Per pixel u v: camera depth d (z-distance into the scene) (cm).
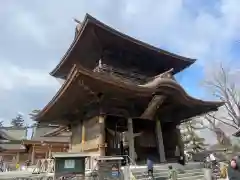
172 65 2677
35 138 4762
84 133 2042
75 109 2105
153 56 2428
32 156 4284
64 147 4509
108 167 1372
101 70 2134
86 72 1430
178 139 2384
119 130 2166
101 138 1731
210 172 1798
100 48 2162
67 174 1231
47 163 2028
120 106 1916
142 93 1781
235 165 632
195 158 2750
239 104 4162
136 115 2020
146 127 2333
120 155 1922
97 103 1814
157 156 2245
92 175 1302
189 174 1752
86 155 1327
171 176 1549
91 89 1620
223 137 4659
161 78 1928
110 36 2034
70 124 2512
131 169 1488
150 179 1459
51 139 4488
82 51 2300
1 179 1609
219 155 2862
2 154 4953
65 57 2411
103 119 1794
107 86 1594
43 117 2328
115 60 2291
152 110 2028
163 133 2542
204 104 2245
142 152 2184
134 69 2442
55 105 1995
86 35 2045
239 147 3588
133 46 2203
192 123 5041
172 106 2202
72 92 1698
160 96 1917
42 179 1579
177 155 2306
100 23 1889
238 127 4034
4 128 6053
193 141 4806
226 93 4197
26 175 1770
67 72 2731
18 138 5822
